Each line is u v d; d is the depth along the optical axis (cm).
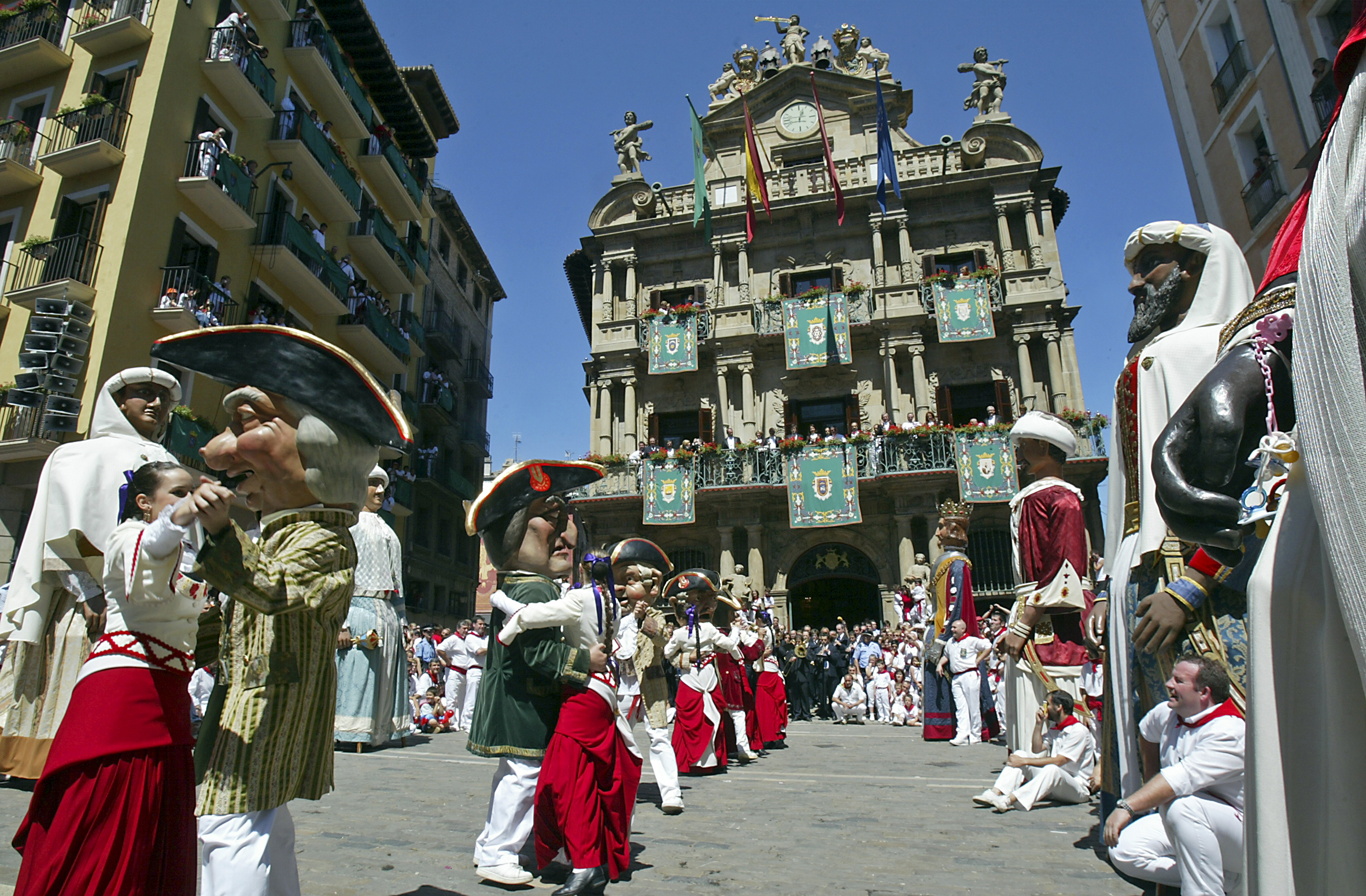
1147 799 303
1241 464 193
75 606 531
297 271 2183
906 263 2580
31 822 244
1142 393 303
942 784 723
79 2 2016
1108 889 379
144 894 244
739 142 2920
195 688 796
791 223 2731
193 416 1733
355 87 2670
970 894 373
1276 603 150
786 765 894
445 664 1409
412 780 707
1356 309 129
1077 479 2250
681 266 2808
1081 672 600
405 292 3002
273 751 255
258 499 274
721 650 934
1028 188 2558
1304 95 1714
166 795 254
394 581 965
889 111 2834
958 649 1149
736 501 2422
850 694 1698
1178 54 2166
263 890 248
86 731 244
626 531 2530
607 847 387
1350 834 131
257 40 2116
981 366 2488
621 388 2728
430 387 3231
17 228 1850
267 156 2219
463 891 379
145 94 1841
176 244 1855
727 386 2636
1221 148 1998
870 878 402
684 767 823
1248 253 1917
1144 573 302
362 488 281
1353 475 121
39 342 1616
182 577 267
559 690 416
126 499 287
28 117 1989
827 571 2428
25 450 1623
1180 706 299
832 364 2506
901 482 2312
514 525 441
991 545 2253
